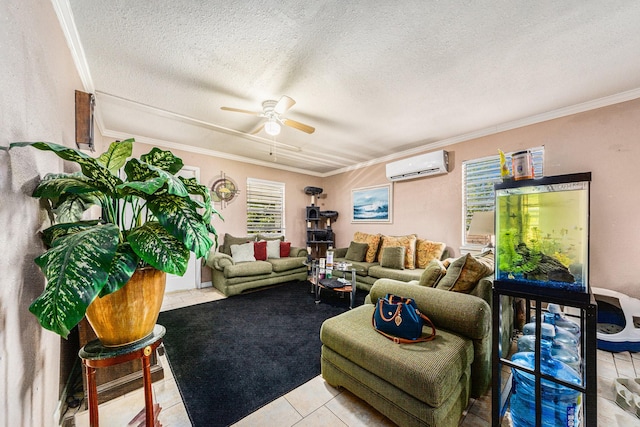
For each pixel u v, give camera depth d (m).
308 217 5.34
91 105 1.82
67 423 1.33
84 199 1.16
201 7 1.41
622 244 2.29
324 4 1.39
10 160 0.81
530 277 1.08
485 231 2.44
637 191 2.23
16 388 0.83
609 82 2.13
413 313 1.46
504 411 1.30
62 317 0.62
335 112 2.74
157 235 0.94
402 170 4.02
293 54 1.80
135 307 0.96
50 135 1.20
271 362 1.89
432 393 1.09
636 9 1.39
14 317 0.83
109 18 1.47
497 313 1.18
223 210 4.35
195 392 1.56
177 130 3.26
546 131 2.76
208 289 3.95
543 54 1.79
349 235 5.25
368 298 2.11
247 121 2.96
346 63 1.90
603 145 2.40
